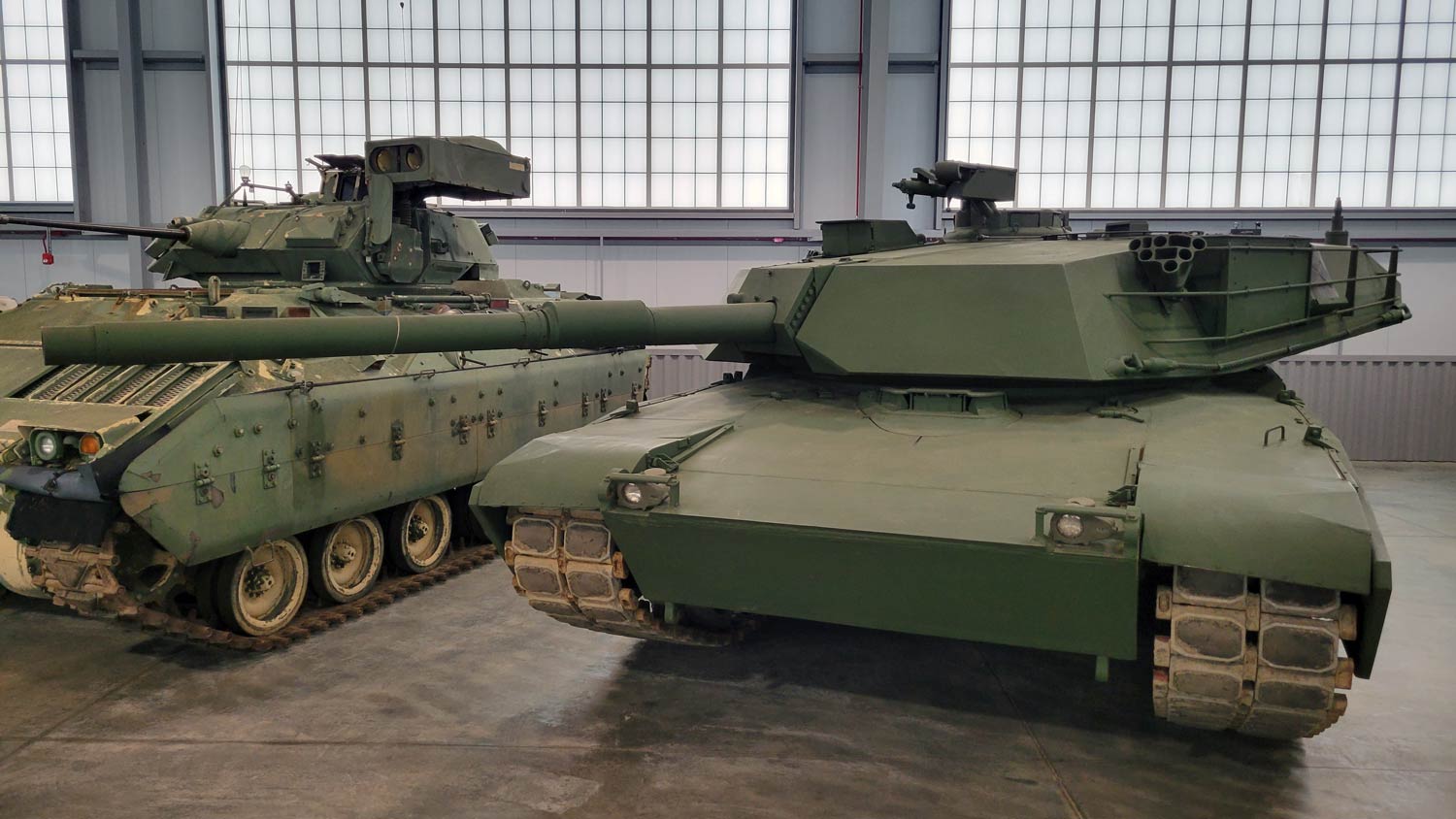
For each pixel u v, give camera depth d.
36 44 19.34
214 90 18.92
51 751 6.50
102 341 4.41
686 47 19.19
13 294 19.86
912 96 18.59
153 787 6.02
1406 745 6.70
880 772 6.27
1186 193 18.81
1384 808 5.85
